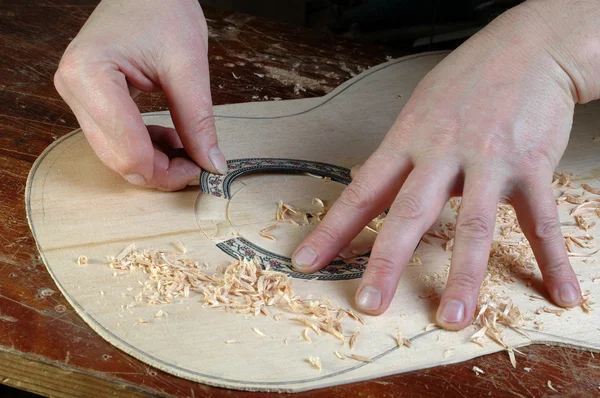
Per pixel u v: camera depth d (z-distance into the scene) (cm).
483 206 59
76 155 72
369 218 62
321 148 77
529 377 56
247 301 59
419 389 54
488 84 62
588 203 71
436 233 67
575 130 82
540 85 62
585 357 58
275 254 64
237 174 72
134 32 66
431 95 63
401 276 62
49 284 60
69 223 65
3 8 98
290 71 90
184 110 67
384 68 92
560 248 60
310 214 68
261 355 55
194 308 58
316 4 142
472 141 60
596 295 62
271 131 79
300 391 54
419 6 105
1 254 62
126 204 67
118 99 64
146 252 62
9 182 69
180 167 69
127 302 58
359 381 55
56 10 100
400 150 62
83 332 57
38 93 82
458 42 102
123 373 54
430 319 59
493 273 63
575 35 63
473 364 56
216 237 65
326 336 57
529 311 60
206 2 145
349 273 62
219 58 91
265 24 100
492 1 96
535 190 60
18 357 55
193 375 54
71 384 55
